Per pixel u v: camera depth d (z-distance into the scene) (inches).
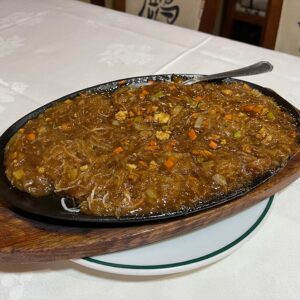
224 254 28.2
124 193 28.0
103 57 56.8
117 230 27.1
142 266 27.2
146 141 32.5
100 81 51.8
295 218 32.9
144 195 28.0
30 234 26.8
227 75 43.1
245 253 30.1
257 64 45.0
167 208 27.8
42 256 26.1
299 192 35.2
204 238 29.1
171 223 27.4
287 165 32.6
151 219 26.9
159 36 61.9
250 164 30.8
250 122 35.1
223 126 34.3
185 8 79.2
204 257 27.8
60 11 69.9
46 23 66.2
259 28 128.7
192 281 28.3
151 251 28.2
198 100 37.6
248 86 41.1
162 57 56.6
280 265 29.3
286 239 31.2
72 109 35.8
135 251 28.2
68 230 27.2
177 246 28.6
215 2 76.3
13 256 25.8
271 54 56.9
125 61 55.8
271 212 32.8
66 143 31.4
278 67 53.7
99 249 26.9
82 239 26.5
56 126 33.9
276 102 39.1
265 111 36.7
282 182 31.2
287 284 28.0
